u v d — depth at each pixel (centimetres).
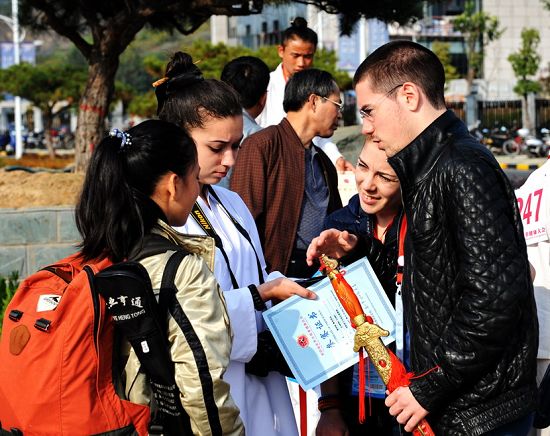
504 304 259
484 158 271
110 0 1010
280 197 467
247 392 326
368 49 2819
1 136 4678
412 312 280
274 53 2902
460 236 266
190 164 271
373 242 333
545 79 4431
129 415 256
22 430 254
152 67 2956
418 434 277
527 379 272
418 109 287
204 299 255
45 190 791
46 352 252
